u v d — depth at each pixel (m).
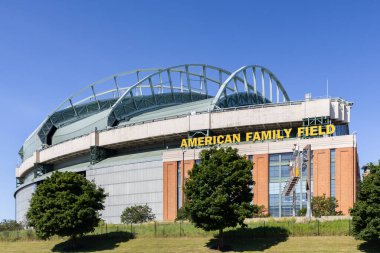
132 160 128.38
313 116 113.12
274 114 116.69
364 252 64.19
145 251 74.94
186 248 74.31
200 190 71.31
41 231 80.12
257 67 160.38
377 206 62.88
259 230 76.81
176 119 126.75
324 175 106.25
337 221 75.69
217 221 70.12
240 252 70.12
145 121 131.38
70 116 173.50
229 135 118.62
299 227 75.06
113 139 135.88
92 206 83.12
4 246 89.69
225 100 140.75
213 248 72.69
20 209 167.62
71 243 84.31
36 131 171.38
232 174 71.94
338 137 106.69
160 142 134.00
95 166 135.00
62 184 81.62
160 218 121.06
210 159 74.25
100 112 162.25
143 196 124.62
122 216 109.69
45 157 156.38
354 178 104.31
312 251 66.69
